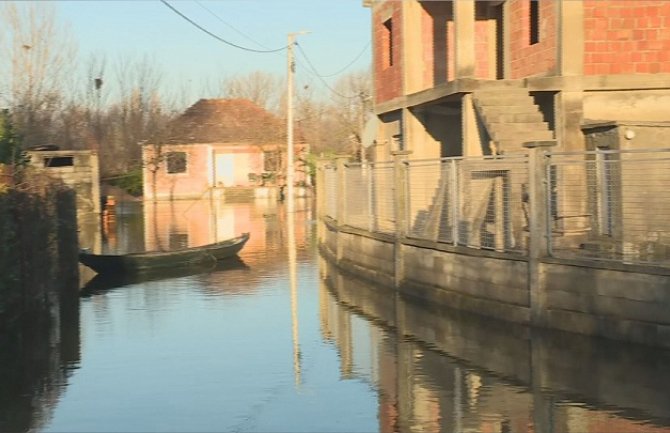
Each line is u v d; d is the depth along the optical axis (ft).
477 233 44.98
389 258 56.08
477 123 59.36
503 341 38.09
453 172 47.11
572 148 54.65
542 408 26.91
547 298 39.06
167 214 144.56
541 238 39.34
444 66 74.02
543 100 58.70
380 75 81.76
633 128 50.29
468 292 45.27
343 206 68.85
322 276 65.72
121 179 192.34
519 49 61.46
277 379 31.91
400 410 27.14
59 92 134.72
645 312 34.53
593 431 24.29
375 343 38.93
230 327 43.60
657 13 54.54
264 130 200.95
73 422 26.27
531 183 39.47
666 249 36.83
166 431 25.12
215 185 197.16
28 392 30.32
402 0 72.74
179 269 71.46
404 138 73.61
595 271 36.50
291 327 43.47
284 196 189.26
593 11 54.49
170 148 193.06
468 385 30.35
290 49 134.31
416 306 49.29
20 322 44.29
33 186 46.62
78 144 168.66
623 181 37.99
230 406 27.96
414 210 52.70
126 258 68.08
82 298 55.36
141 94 192.13
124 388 30.68
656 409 26.43
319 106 233.96
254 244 93.09
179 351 37.47
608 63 54.75
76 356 36.68
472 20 59.41
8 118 55.52
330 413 26.94
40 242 47.91
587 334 37.11
